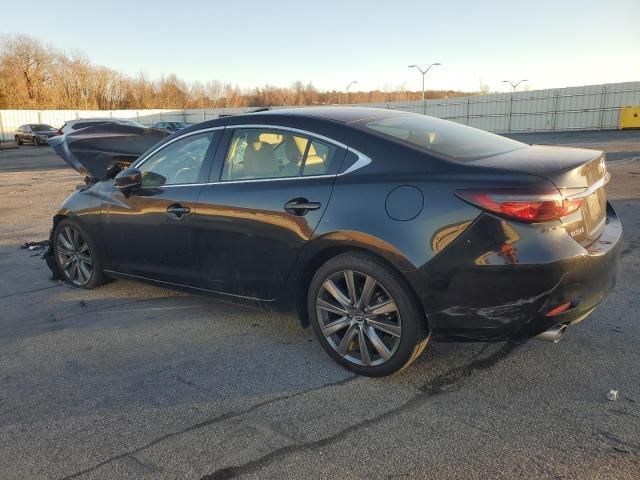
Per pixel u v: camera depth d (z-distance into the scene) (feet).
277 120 11.98
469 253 9.11
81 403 10.19
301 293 11.55
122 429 9.27
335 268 10.62
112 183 15.49
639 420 8.89
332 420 9.28
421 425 9.02
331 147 10.98
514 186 8.91
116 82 249.96
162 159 13.97
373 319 10.41
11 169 66.23
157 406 9.97
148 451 8.61
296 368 11.26
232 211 11.94
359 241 10.04
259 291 12.02
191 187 12.96
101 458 8.48
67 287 17.31
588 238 9.75
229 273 12.37
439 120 12.96
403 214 9.65
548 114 125.70
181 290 13.83
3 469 8.31
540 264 8.78
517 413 9.24
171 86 281.13
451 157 10.00
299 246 10.93
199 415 9.61
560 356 11.18
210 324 13.83
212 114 189.47
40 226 27.91
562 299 9.03
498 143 11.67
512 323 9.15
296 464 8.14
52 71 216.33
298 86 327.26
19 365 11.90
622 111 107.96
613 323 12.64
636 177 34.40
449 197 9.32
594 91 117.70
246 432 9.02
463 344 11.98
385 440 8.64
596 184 10.15
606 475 7.61
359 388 10.33
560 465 7.86
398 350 10.16
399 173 10.02
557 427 8.79
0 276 18.83
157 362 11.80
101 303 15.71
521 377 10.43
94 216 15.49
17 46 203.92
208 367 11.46
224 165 12.56
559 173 9.16
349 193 10.31
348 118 11.58
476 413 9.30
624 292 14.53
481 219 9.03
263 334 13.08
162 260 13.85
